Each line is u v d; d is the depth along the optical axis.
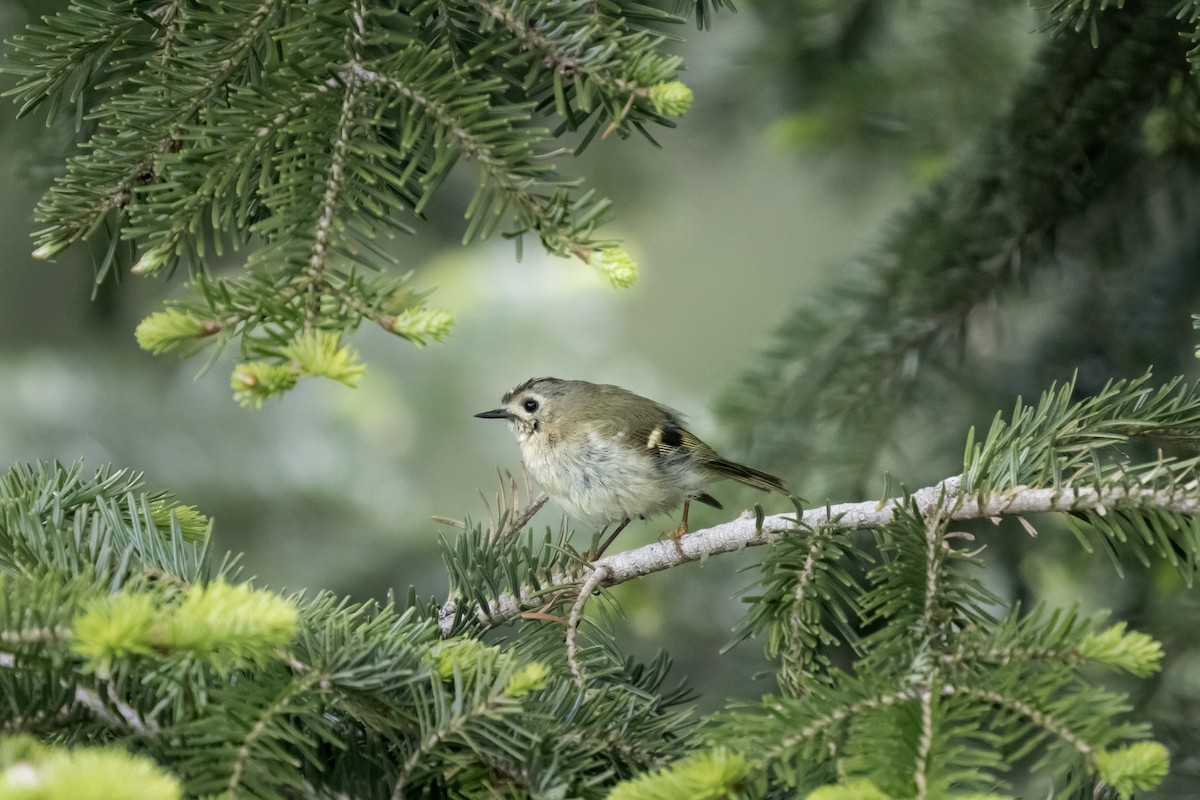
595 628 6.33
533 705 5.18
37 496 6.01
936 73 10.81
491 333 15.08
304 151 5.29
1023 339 10.11
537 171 5.33
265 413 14.07
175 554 5.60
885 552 5.62
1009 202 8.91
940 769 4.18
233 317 4.82
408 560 12.62
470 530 6.69
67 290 13.57
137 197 5.71
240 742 4.39
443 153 5.32
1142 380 5.97
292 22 5.61
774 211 21.16
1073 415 5.96
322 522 13.62
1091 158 8.72
